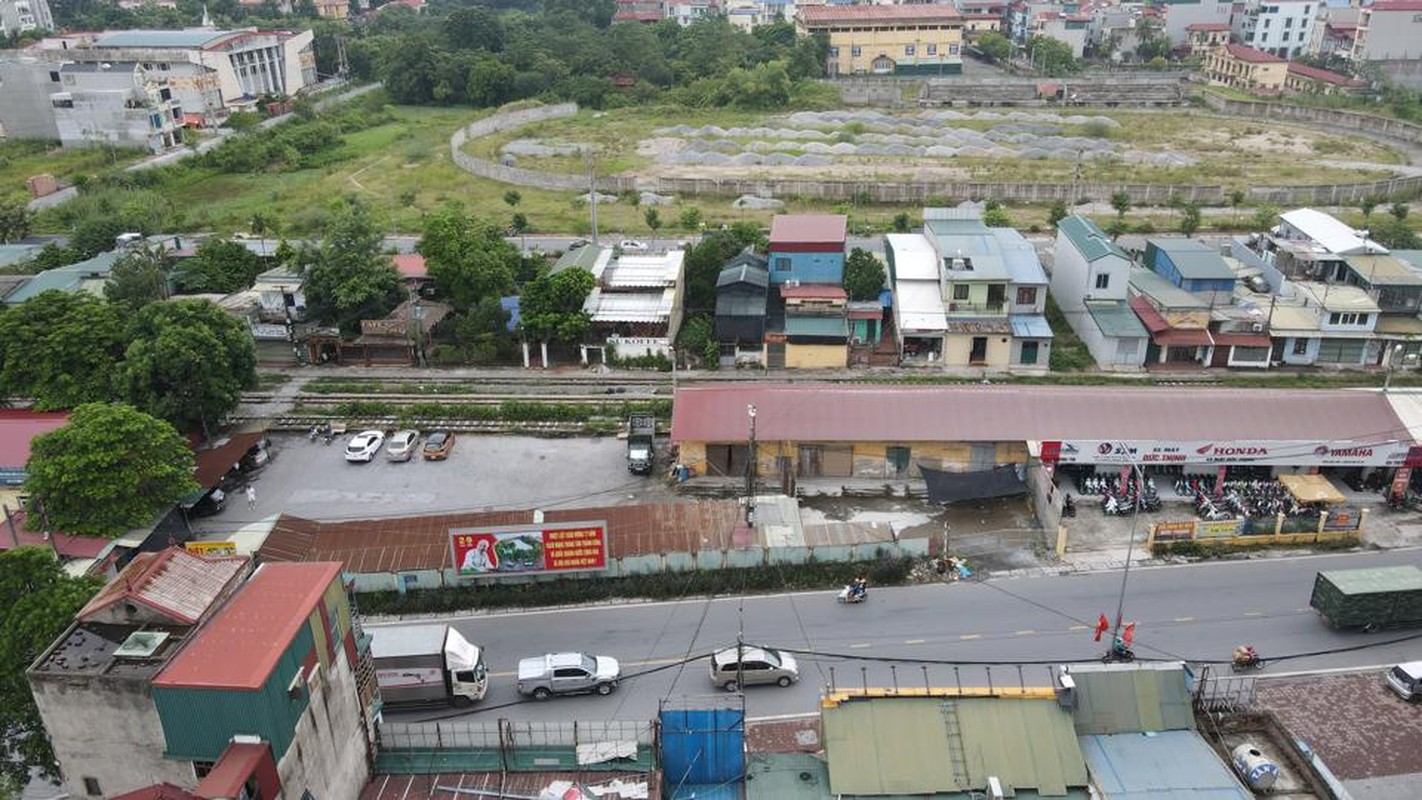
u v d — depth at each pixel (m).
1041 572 52.81
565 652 46.44
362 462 65.38
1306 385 73.69
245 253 91.25
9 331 64.31
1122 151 141.50
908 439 60.34
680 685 45.16
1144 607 49.69
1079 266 81.12
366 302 81.81
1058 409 61.19
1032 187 116.81
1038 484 57.81
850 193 118.25
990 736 35.91
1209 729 40.31
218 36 171.12
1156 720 37.72
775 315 81.50
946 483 58.06
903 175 130.00
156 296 78.75
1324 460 58.25
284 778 31.30
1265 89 180.75
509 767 37.81
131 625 33.06
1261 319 76.44
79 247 99.81
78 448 52.19
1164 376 75.50
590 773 37.41
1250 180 124.88
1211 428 59.22
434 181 132.25
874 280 82.50
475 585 51.41
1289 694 43.69
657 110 172.12
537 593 51.09
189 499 56.91
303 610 33.06
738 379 76.12
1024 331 75.94
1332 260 82.06
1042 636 47.69
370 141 156.00
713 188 121.31
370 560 51.34
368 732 37.81
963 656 46.41
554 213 116.44
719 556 51.94
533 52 186.38
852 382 75.00
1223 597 50.38
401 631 44.38
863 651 46.97
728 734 37.09
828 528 53.84
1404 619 47.25
